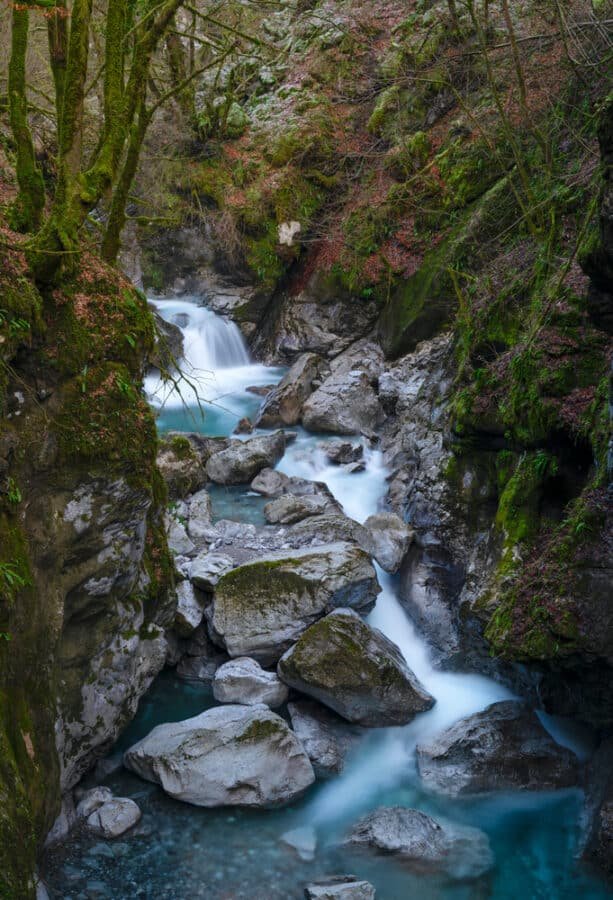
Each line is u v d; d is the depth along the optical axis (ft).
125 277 15.64
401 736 18.92
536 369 19.60
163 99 17.11
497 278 25.09
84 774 16.61
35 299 12.72
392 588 23.65
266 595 20.57
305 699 19.61
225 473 29.22
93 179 14.12
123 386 14.42
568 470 19.19
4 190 19.79
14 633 12.19
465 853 15.52
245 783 16.31
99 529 14.38
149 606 17.35
